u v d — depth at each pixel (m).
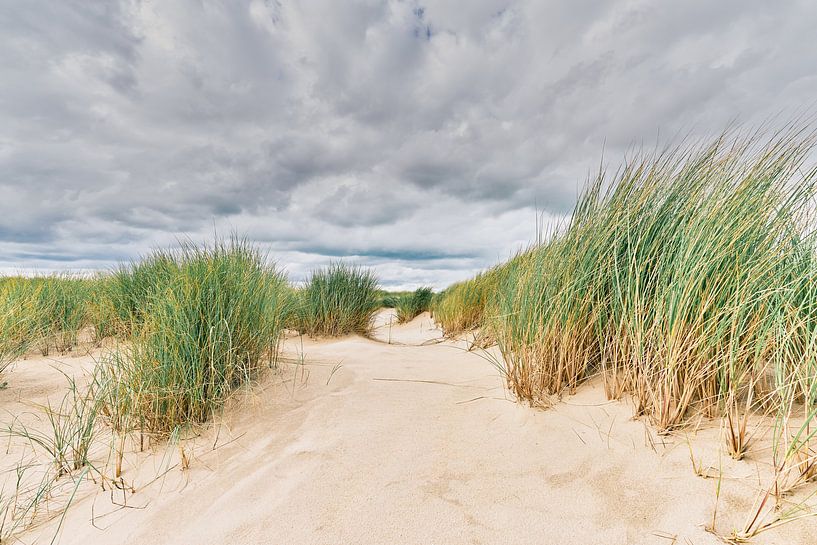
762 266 1.83
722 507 1.36
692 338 1.84
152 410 2.19
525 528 1.41
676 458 1.62
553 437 1.93
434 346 4.57
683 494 1.45
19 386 3.01
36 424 2.46
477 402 2.48
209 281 2.69
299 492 1.65
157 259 4.43
